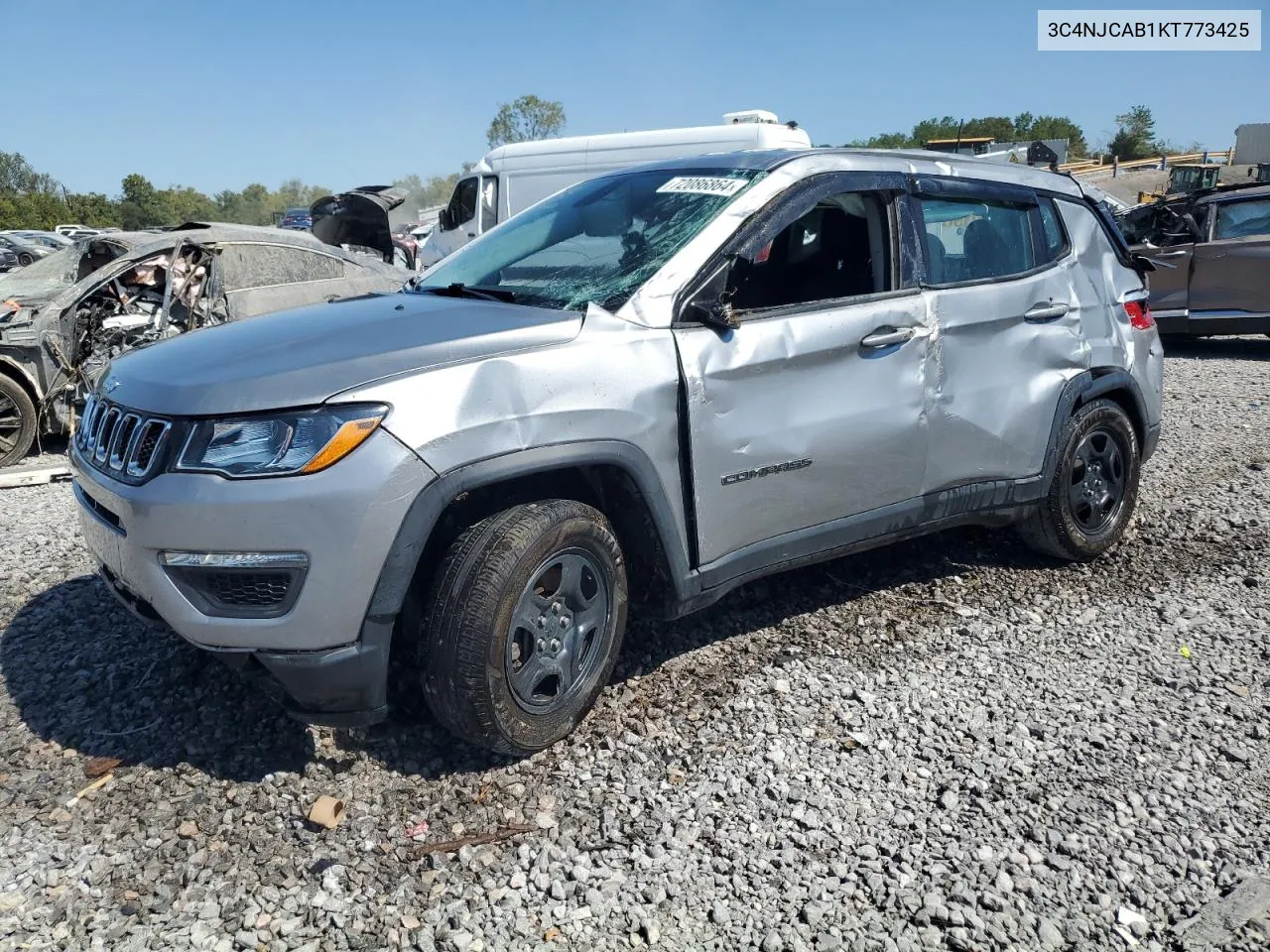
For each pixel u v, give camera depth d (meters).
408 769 3.02
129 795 2.88
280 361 2.85
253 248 8.26
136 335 7.55
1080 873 2.61
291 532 2.61
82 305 7.48
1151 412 4.88
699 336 3.26
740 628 4.00
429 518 2.71
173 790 2.91
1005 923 2.43
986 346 4.06
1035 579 4.56
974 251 4.16
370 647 2.72
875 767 3.07
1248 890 2.52
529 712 2.98
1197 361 10.90
